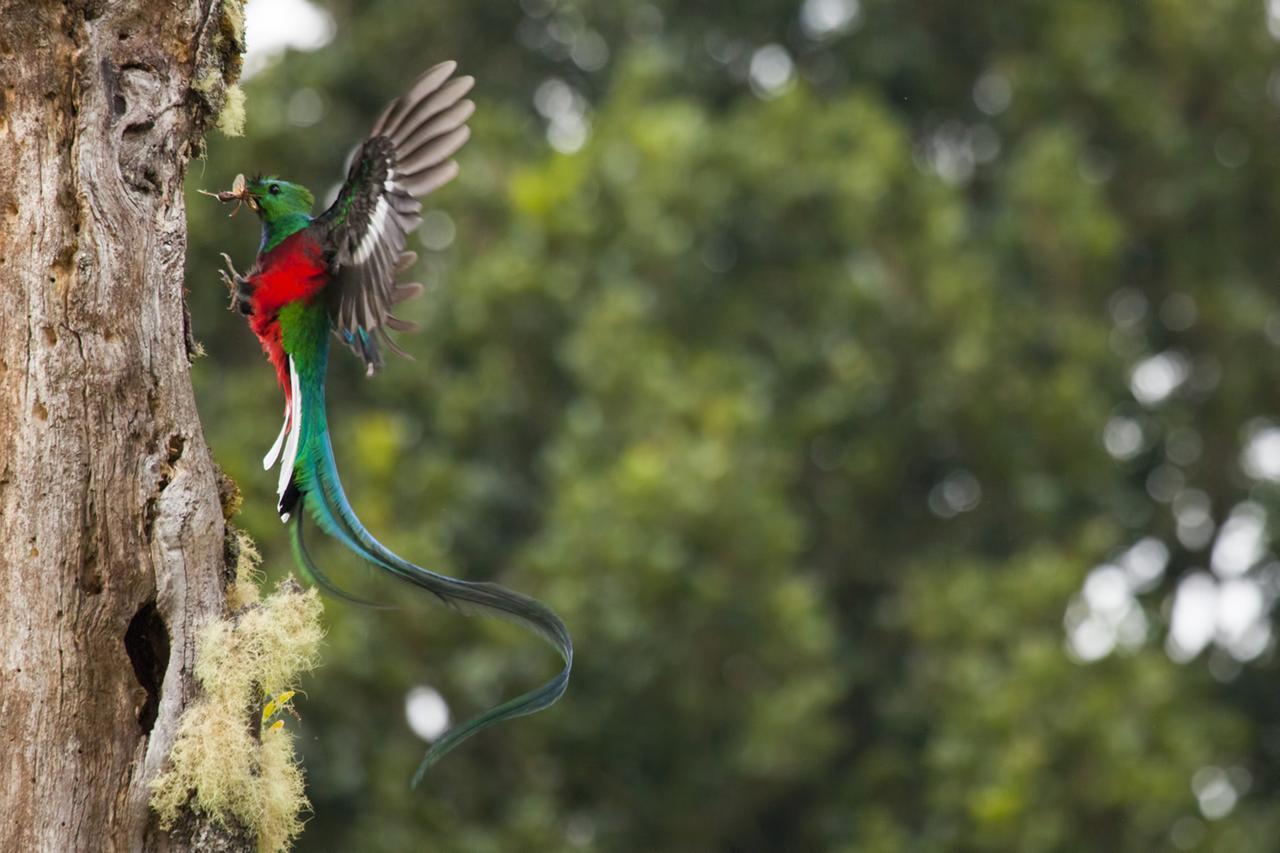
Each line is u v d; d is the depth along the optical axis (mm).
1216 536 20641
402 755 12781
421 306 16766
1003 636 16359
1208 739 16906
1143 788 14852
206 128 5527
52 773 4652
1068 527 18359
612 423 16109
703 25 21906
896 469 18266
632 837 15312
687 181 17641
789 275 18234
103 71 5020
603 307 16312
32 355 4789
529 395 16984
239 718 4848
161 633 4918
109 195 4961
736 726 15414
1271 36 20625
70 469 4781
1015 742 15008
